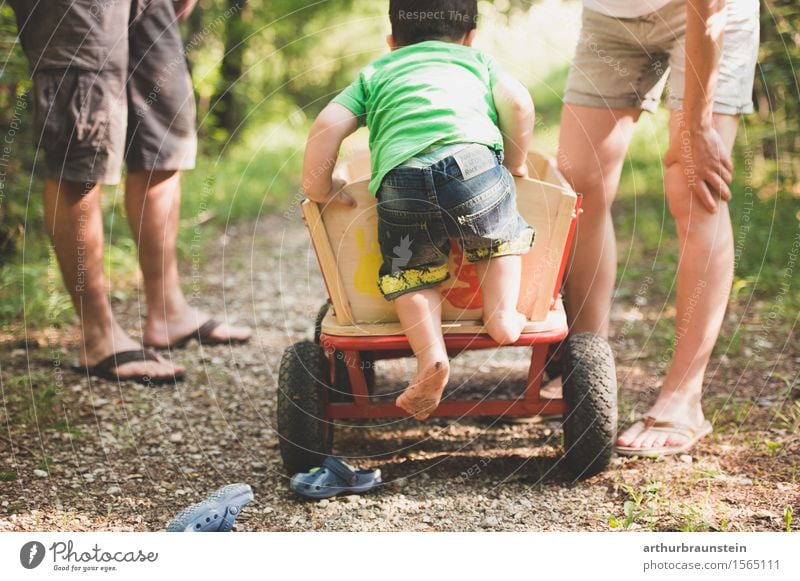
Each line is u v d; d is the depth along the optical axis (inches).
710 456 104.1
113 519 93.7
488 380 129.6
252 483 101.7
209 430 116.6
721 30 94.7
